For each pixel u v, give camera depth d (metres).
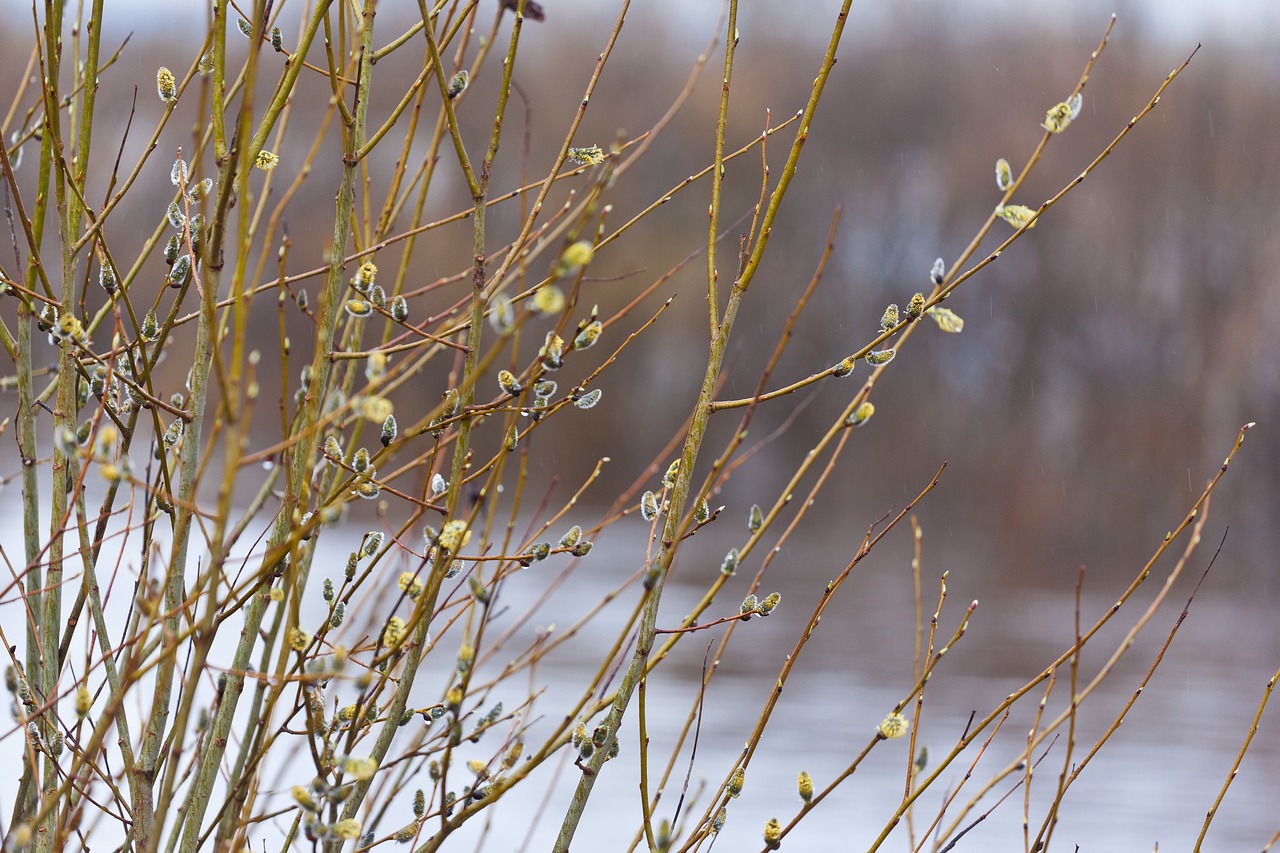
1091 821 11.13
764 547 31.36
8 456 29.25
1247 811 11.56
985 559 30.89
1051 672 2.59
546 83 33.84
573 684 15.05
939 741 13.72
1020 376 41.03
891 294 42.03
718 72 36.09
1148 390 38.28
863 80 41.72
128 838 2.53
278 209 2.43
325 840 2.39
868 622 21.84
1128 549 33.41
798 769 12.30
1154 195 38.94
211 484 23.17
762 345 39.88
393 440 2.62
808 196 41.19
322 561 20.58
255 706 2.43
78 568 8.32
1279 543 33.06
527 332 18.84
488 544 2.73
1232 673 18.45
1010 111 41.03
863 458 40.75
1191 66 38.91
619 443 38.41
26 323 2.68
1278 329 35.31
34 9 2.58
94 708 4.70
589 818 10.39
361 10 2.84
